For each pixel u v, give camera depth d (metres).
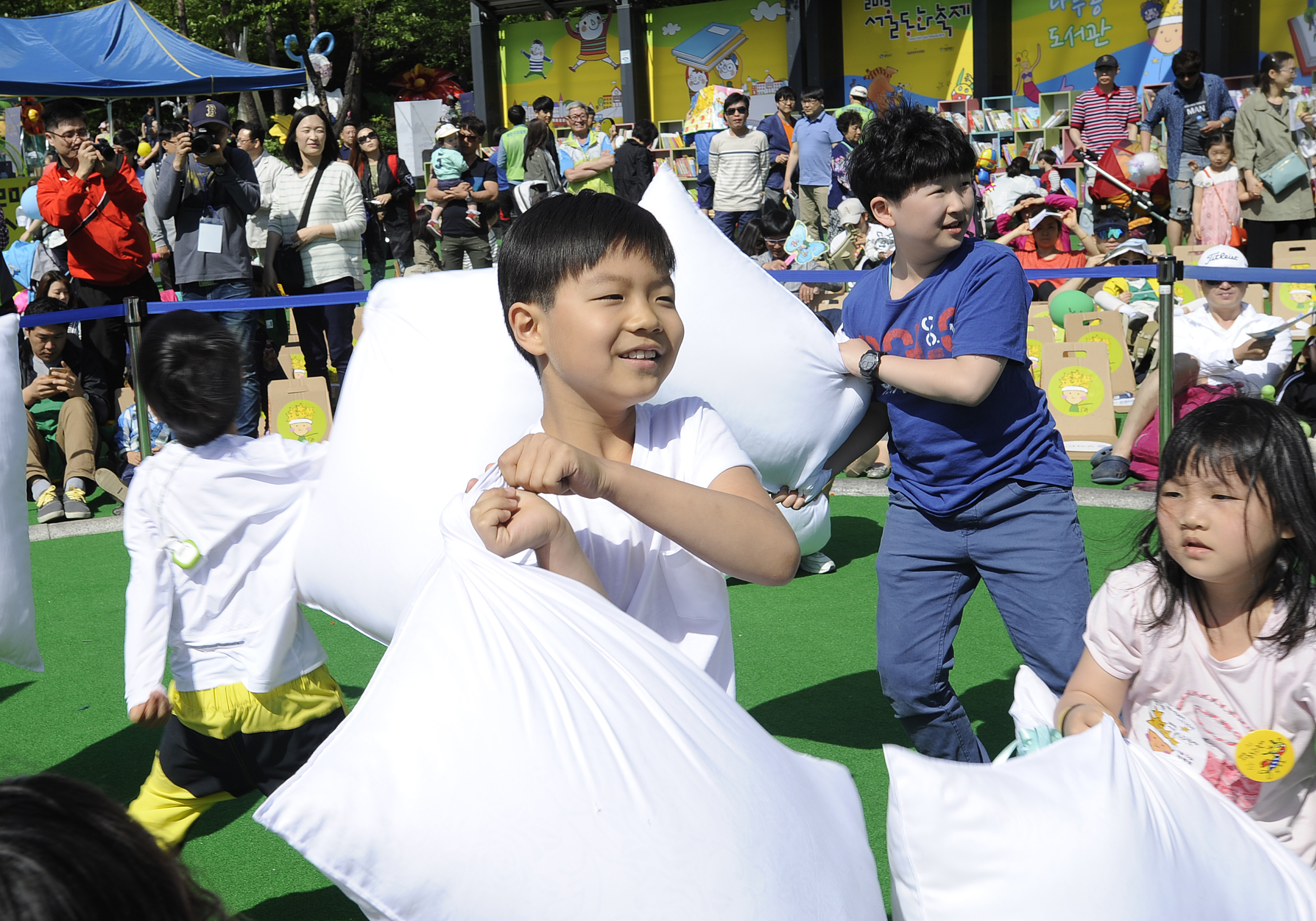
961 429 2.54
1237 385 6.00
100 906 0.66
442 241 10.72
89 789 0.72
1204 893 1.33
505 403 2.39
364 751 1.17
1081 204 12.13
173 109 15.12
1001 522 2.55
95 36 11.20
